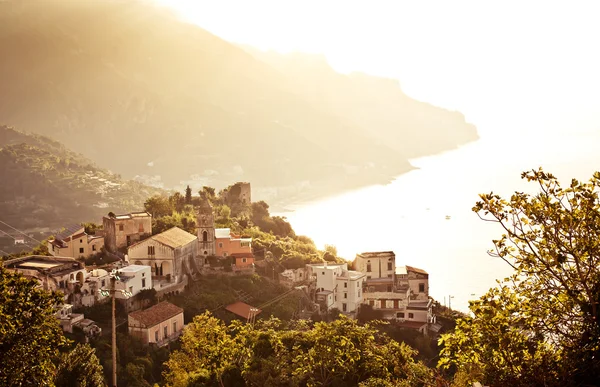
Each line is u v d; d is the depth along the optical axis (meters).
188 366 76.38
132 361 97.19
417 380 61.06
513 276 31.73
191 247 138.75
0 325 42.75
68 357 69.31
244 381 68.56
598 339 28.48
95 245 138.38
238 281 136.38
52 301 48.06
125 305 112.38
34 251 144.88
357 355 66.06
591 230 29.56
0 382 42.78
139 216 143.12
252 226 192.25
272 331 75.25
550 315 30.09
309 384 62.97
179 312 112.00
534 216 30.83
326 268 140.12
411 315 138.75
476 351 31.02
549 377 29.02
